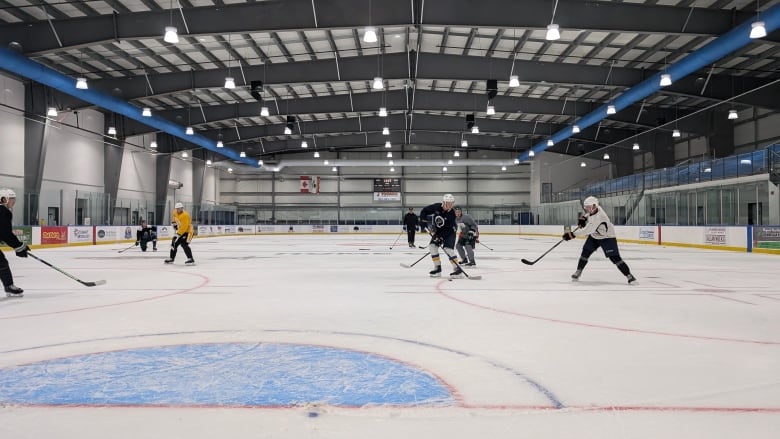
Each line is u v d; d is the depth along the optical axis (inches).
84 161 1040.2
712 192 849.5
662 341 166.4
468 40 796.6
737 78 866.8
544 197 1640.0
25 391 114.4
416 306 237.3
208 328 186.1
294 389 116.0
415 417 99.4
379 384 120.0
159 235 1152.8
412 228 817.5
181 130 1122.0
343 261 537.0
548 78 834.2
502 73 825.5
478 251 733.3
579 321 200.8
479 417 99.5
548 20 594.2
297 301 253.1
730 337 172.7
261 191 1846.7
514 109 1080.8
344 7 597.3
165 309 229.0
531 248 821.2
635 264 496.7
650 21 598.5
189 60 823.1
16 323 195.9
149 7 631.8
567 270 429.4
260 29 603.5
